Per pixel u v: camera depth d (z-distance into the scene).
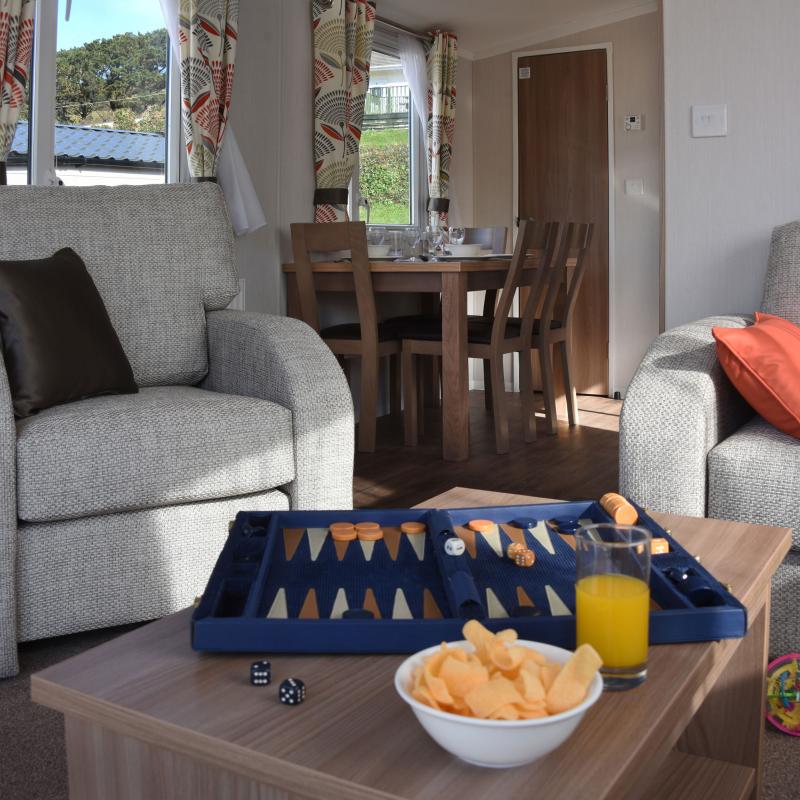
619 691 0.92
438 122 5.63
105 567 2.05
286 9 4.42
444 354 4.06
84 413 2.06
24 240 2.51
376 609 1.11
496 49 6.15
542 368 4.66
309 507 2.33
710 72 3.03
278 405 2.29
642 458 2.03
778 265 2.61
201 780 0.90
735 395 2.27
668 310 3.17
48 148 3.45
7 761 1.61
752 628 1.41
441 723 0.75
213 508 2.18
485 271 4.31
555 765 0.78
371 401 4.22
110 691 0.93
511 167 6.20
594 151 5.92
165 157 4.00
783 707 1.71
